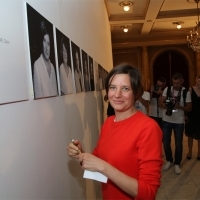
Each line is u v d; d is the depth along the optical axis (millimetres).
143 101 3881
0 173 838
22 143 1022
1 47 856
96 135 3213
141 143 1122
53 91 1433
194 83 10773
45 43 1334
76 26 2307
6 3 917
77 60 2186
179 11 7449
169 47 10875
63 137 1663
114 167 1075
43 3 1394
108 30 7188
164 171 3686
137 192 1021
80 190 2053
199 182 3234
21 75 1021
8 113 916
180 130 3576
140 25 8961
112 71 1256
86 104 2592
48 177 1326
